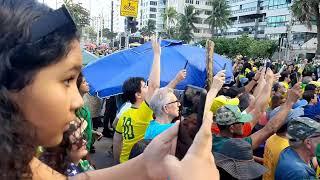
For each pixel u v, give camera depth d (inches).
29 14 26.3
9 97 26.2
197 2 4891.7
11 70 25.9
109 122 342.6
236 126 144.6
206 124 28.9
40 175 34.2
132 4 542.3
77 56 29.5
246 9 3956.7
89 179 38.5
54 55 27.2
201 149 28.4
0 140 25.7
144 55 266.4
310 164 152.9
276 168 138.4
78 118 46.1
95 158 286.5
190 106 94.1
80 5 677.3
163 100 141.0
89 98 309.4
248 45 2469.2
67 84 29.3
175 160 30.6
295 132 136.2
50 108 27.8
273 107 229.5
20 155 26.7
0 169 26.0
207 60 50.9
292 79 533.6
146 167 36.9
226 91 276.8
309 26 1973.4
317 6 1862.7
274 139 152.3
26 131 27.3
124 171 38.4
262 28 3693.4
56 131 29.0
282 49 2082.9
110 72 260.8
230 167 114.0
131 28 550.9
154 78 167.8
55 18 27.3
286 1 3193.9
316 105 237.6
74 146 44.1
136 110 169.6
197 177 27.4
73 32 28.7
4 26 25.7
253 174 114.8
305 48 2662.4
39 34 26.5
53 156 41.3
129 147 166.4
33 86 26.9
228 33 4357.8
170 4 5226.4
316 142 134.0
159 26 5551.2
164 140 37.4
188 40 4033.0
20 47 25.9
